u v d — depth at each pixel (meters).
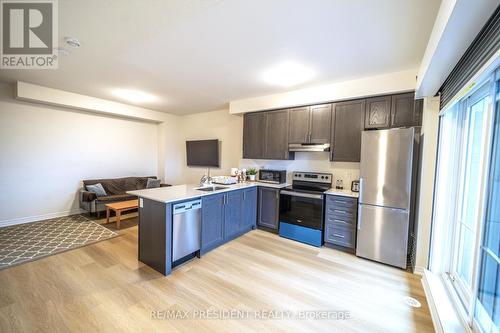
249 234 3.81
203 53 2.43
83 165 4.79
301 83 3.32
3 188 3.83
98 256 2.86
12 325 1.69
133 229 3.87
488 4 1.12
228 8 1.68
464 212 2.14
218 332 1.70
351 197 3.07
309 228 3.39
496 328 1.46
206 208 2.96
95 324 1.73
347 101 3.31
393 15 1.71
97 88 3.79
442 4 1.42
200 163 5.69
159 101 4.64
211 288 2.24
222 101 4.55
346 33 1.98
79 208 4.76
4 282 2.24
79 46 2.33
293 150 3.79
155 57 2.55
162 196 2.63
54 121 4.34
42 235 3.49
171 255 2.51
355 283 2.39
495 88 1.45
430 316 1.92
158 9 1.71
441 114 2.31
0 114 3.73
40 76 3.24
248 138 4.43
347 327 1.78
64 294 2.08
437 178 2.40
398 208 2.70
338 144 3.39
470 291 1.82
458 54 1.64
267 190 3.92
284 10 1.69
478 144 1.95
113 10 1.73
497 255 1.53
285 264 2.77
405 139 2.63
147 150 5.98
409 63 2.54
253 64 2.69
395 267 2.74
